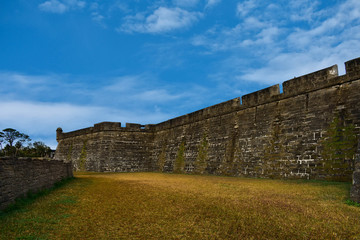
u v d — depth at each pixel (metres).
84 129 42.88
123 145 38.62
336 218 7.79
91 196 12.41
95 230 7.36
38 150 57.94
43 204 10.40
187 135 32.91
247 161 22.86
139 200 11.17
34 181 12.34
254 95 24.16
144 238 6.74
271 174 20.00
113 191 13.85
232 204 9.98
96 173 32.78
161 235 6.91
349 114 16.36
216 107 28.88
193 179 20.42
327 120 17.52
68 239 6.69
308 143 18.22
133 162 38.47
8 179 9.47
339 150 16.16
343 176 15.35
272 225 7.42
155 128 40.84
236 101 26.31
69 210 9.60
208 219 8.17
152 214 8.87
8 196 9.42
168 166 34.59
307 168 17.62
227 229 7.22
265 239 6.46
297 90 20.16
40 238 6.70
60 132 49.75
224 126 27.16
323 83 18.41
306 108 19.22
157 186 15.58
